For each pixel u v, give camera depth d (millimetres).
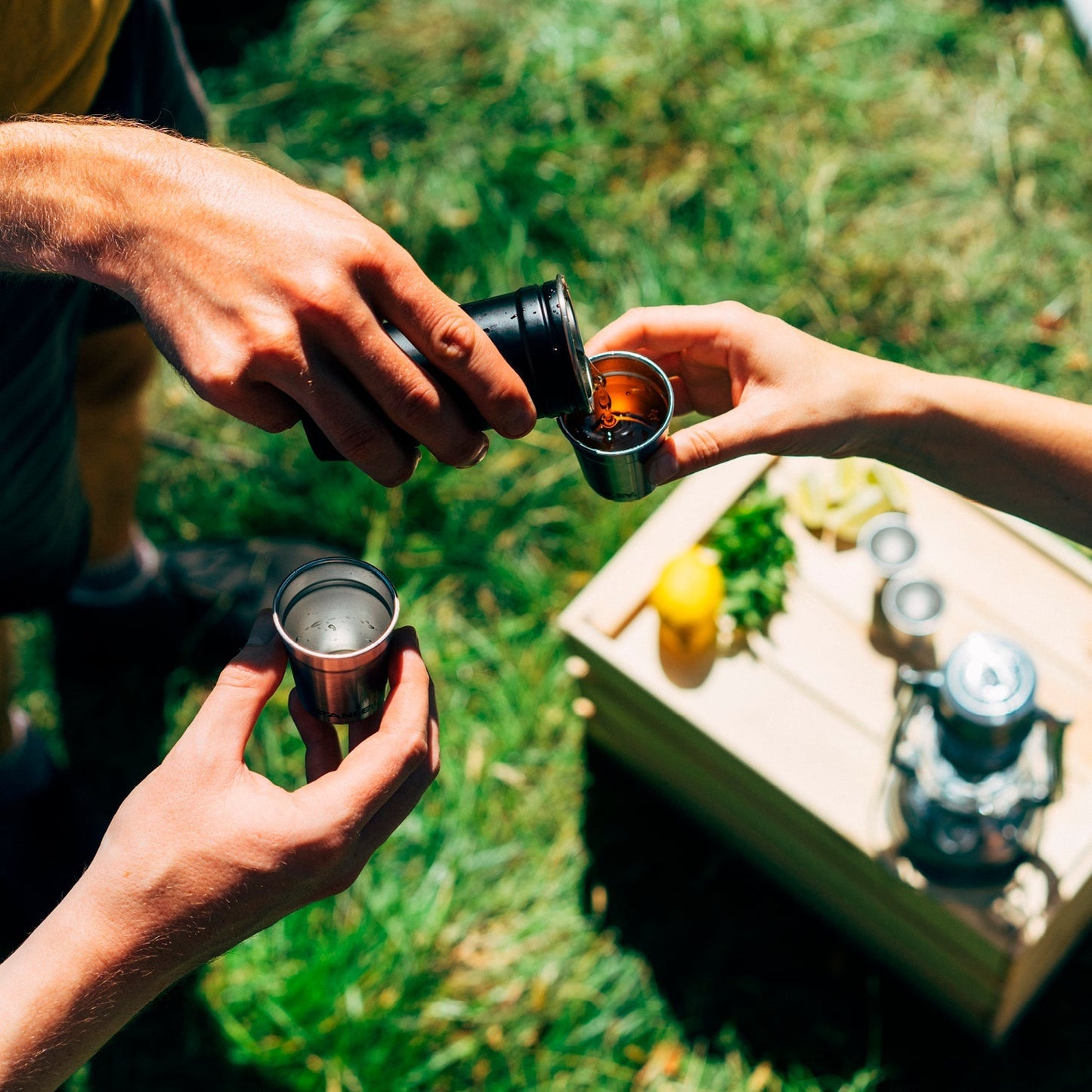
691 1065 1465
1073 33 1872
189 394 1728
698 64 1859
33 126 951
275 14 1886
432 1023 1479
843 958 1498
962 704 1169
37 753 1498
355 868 965
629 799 1571
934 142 1837
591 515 1663
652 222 1790
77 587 1548
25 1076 911
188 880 924
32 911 1507
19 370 1124
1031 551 1396
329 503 1666
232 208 908
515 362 926
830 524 1407
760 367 1024
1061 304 1746
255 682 958
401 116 1832
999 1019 1386
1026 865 1279
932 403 1025
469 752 1583
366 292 899
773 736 1347
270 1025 1473
